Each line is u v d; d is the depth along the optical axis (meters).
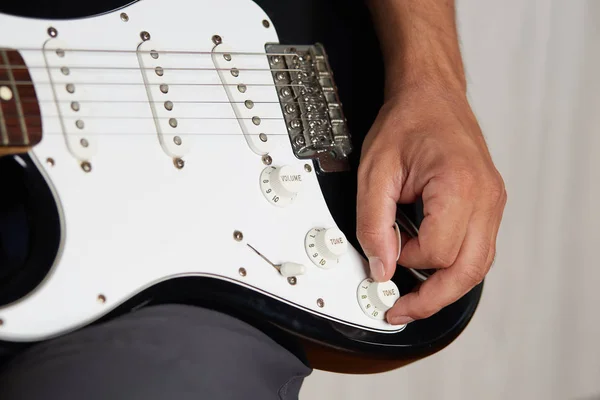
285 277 0.71
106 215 0.65
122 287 0.65
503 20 1.19
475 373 1.12
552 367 1.16
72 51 0.67
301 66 0.77
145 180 0.67
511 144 1.17
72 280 0.64
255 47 0.75
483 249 0.73
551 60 1.21
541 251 1.17
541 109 1.19
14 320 0.62
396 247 0.72
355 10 0.82
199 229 0.68
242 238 0.70
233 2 0.75
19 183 0.64
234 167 0.71
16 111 0.64
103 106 0.67
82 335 0.62
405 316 0.73
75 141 0.65
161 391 0.62
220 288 0.68
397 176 0.74
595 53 1.22
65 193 0.64
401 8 0.82
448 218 0.71
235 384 0.65
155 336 0.64
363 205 0.73
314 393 1.04
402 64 0.80
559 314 1.17
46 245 0.64
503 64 1.19
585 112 1.21
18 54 0.65
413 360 0.75
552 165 1.19
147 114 0.68
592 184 1.20
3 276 0.65
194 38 0.72
